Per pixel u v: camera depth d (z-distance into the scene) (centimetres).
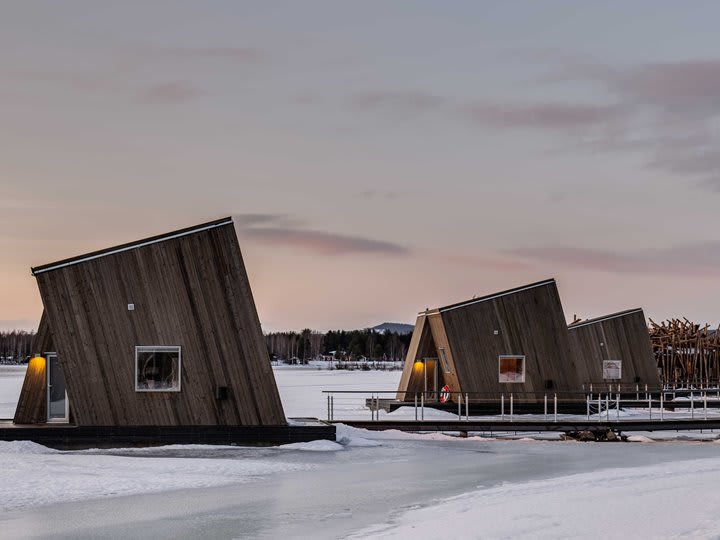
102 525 1458
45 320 2678
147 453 2447
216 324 2641
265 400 2655
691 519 1300
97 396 2567
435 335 4119
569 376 4056
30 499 1689
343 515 1545
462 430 3222
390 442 2938
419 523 1424
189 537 1362
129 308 2603
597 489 1728
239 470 2131
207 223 2664
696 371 6172
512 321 4047
